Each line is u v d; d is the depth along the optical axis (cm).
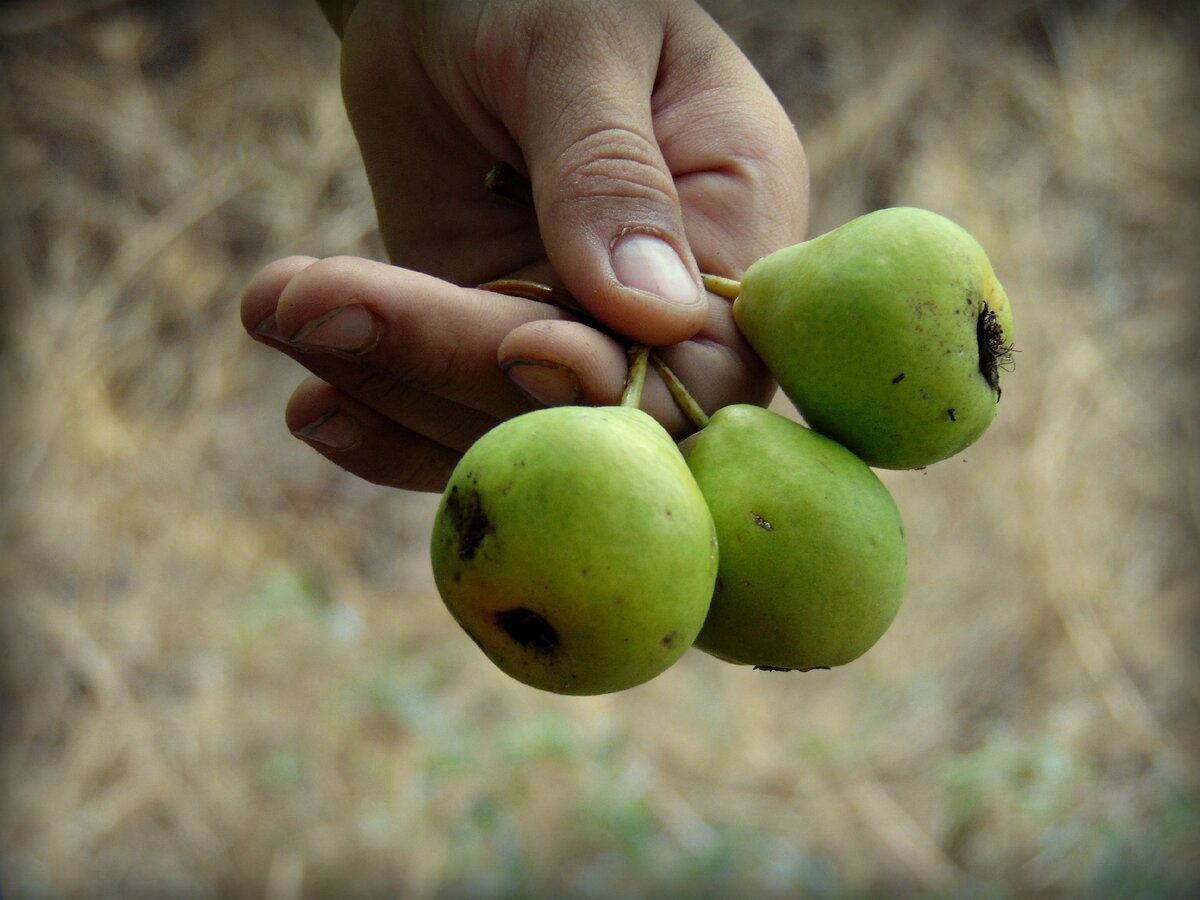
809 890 76
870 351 36
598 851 76
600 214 39
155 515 91
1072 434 97
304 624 86
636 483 34
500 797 78
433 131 46
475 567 34
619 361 38
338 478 98
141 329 98
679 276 38
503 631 34
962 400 36
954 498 94
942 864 79
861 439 37
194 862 77
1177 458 100
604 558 33
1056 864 78
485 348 39
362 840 77
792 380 37
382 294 38
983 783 81
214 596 90
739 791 81
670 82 42
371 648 87
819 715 87
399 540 97
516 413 40
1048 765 81
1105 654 90
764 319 38
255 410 99
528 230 47
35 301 96
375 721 83
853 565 35
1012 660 91
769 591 35
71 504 90
